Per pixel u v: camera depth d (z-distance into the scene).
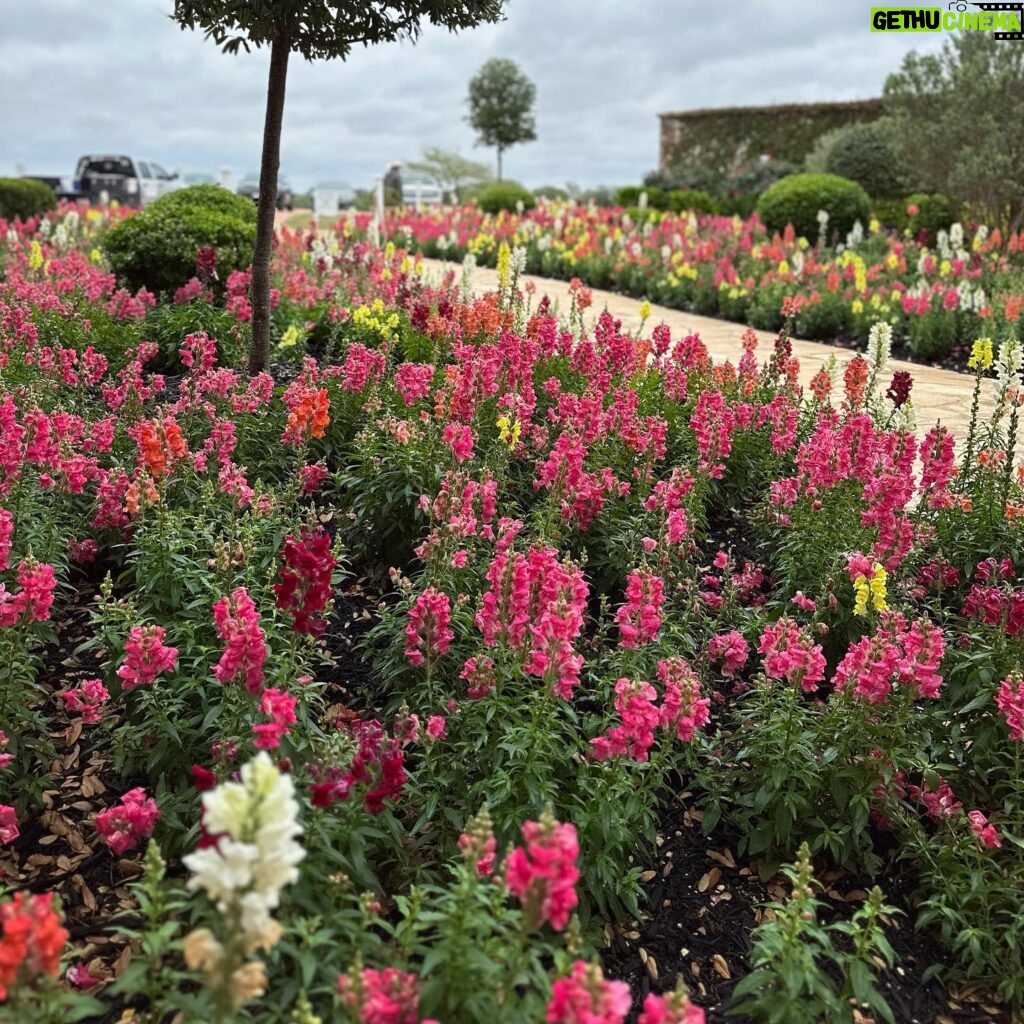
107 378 8.11
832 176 22.98
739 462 6.89
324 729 4.23
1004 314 13.23
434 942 3.04
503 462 5.55
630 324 14.90
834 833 3.82
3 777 3.80
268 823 1.92
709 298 16.80
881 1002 2.98
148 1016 2.65
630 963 3.52
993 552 5.54
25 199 24.81
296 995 2.56
